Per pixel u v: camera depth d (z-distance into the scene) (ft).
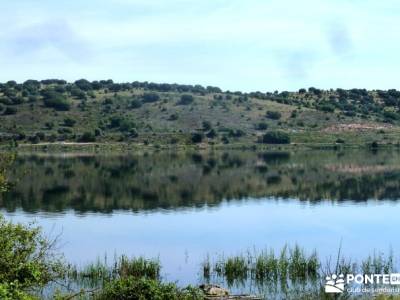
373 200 253.24
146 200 262.88
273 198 265.75
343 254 142.00
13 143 603.67
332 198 262.47
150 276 118.83
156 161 485.15
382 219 201.67
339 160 472.03
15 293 62.64
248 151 595.06
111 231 182.09
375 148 611.06
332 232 177.06
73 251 148.56
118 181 343.87
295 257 122.11
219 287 101.19
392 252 143.02
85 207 240.32
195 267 128.16
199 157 524.52
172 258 139.85
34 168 417.90
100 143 627.46
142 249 152.15
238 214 219.00
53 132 650.84
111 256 142.00
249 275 118.52
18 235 71.97
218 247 154.61
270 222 198.18
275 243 159.94
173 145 629.10
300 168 410.72
